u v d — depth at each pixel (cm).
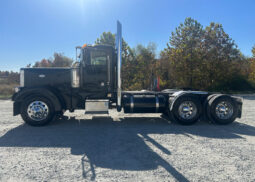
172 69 2212
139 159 376
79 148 436
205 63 2120
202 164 354
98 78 689
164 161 367
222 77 2211
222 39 2177
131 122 712
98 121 724
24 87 663
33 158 380
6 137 517
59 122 701
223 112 676
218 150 424
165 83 2034
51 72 677
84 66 681
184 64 2103
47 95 629
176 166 346
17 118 771
